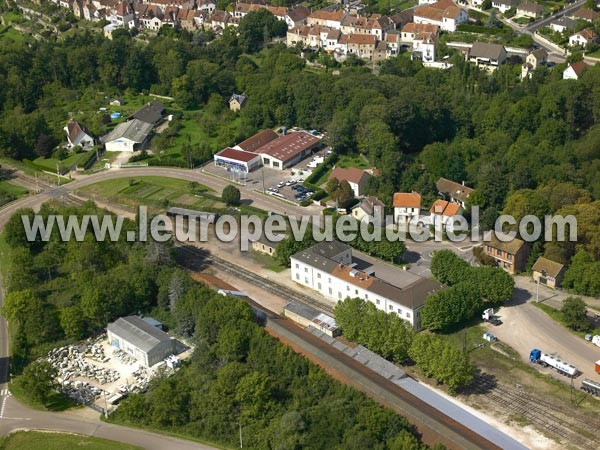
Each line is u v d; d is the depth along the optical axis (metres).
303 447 190.12
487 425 194.88
